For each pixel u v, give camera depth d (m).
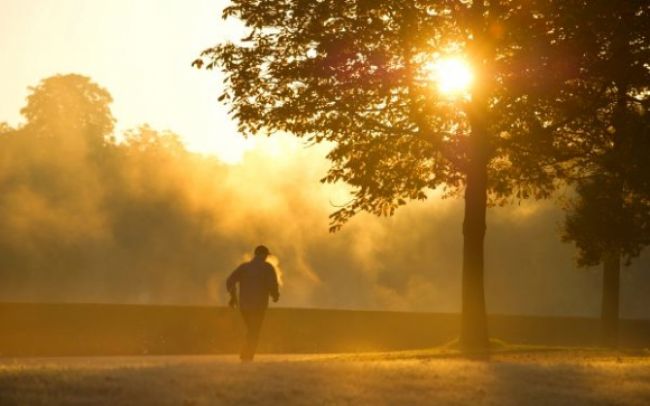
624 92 69.19
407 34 61.94
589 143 72.56
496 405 26.81
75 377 29.47
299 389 28.16
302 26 66.19
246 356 48.00
